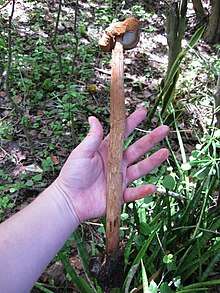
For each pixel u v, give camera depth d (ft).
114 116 1.46
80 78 3.77
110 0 4.95
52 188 1.38
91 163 1.38
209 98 3.34
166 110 3.08
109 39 1.64
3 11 4.61
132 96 3.59
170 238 2.08
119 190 1.42
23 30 4.39
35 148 3.08
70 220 1.37
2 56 3.70
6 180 2.83
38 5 4.85
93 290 1.77
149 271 1.97
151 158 1.50
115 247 1.50
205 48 4.32
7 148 3.09
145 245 1.80
